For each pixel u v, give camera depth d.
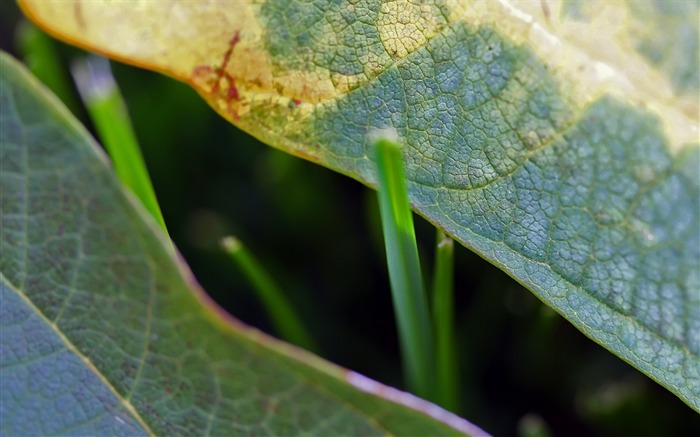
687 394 0.25
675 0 0.25
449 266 0.29
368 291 0.35
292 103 0.25
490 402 0.33
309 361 0.24
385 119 0.25
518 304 0.34
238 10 0.25
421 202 0.25
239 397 0.24
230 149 0.36
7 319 0.24
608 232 0.25
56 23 0.25
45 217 0.24
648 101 0.25
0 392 0.25
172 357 0.24
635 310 0.25
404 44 0.25
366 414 0.24
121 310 0.24
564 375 0.33
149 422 0.25
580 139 0.25
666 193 0.25
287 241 0.35
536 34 0.25
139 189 0.29
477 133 0.25
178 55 0.25
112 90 0.31
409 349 0.28
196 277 0.34
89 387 0.25
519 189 0.25
